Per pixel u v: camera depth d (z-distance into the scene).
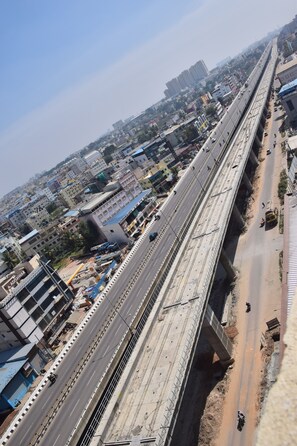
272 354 50.44
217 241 68.50
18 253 175.75
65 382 62.97
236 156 118.06
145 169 186.62
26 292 91.19
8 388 75.31
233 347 56.28
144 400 42.19
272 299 61.50
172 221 105.94
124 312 74.25
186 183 134.38
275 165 113.56
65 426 52.78
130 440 37.88
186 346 44.91
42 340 89.06
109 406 43.03
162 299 58.91
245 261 75.81
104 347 66.19
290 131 129.75
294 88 130.88
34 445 52.72
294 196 56.22
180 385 40.34
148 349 50.56
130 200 153.88
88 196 191.88
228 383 51.66
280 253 71.81
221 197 90.69
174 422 37.59
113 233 133.25
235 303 66.06
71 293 103.25
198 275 61.41
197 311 51.72
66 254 161.50
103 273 114.38
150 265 87.75
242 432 43.97
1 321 85.69
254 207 95.75
